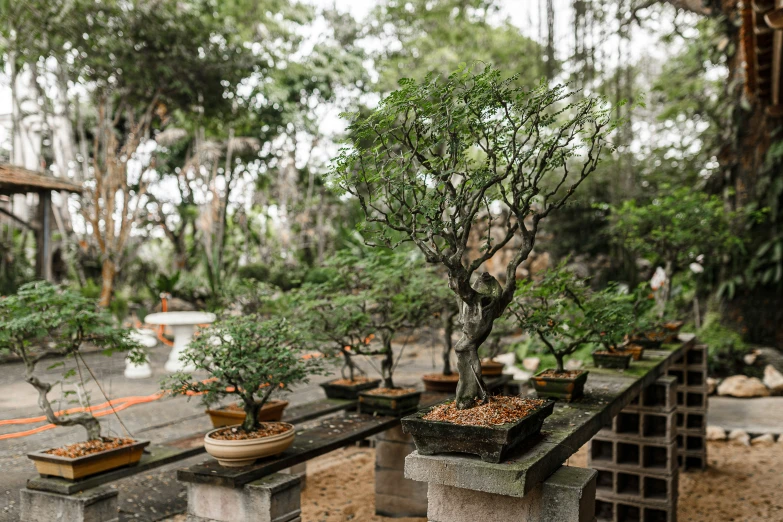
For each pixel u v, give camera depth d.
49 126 16.38
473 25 15.02
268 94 20.89
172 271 21.23
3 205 19.39
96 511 3.25
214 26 15.33
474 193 2.59
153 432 6.34
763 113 10.02
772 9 5.45
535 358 10.18
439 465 2.29
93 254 17.34
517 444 2.39
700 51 12.98
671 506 4.52
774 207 9.84
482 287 2.57
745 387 9.23
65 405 7.30
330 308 4.96
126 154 15.32
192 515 3.22
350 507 5.15
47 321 3.58
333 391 5.47
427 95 2.35
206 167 21.41
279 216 21.84
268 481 3.13
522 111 2.50
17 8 12.84
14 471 4.98
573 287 4.33
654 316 5.95
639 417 4.65
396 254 5.14
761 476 6.25
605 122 2.56
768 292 10.02
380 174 2.39
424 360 11.46
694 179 14.66
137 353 3.89
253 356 3.37
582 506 2.35
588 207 13.48
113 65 13.85
